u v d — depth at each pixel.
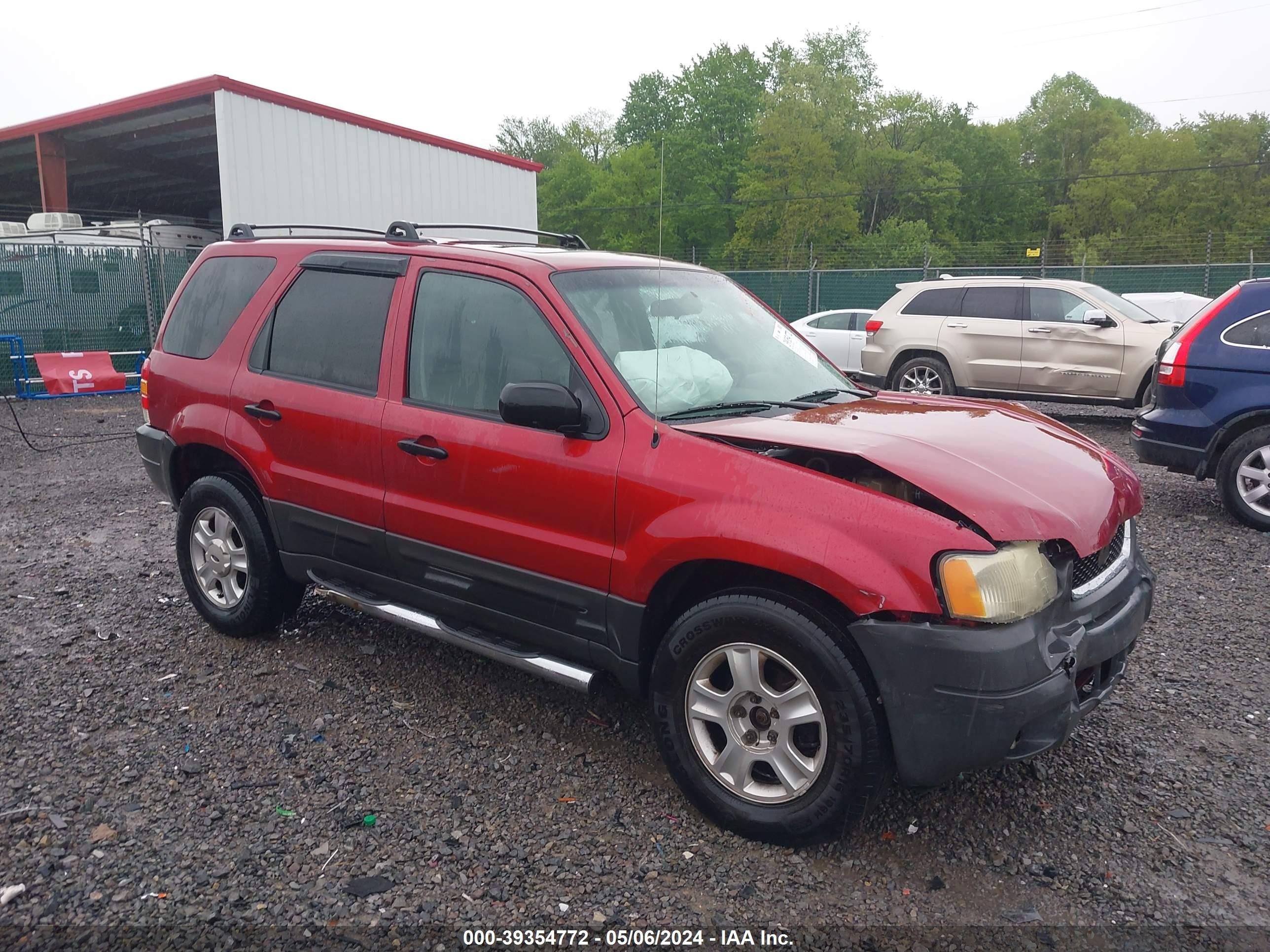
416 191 19.86
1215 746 3.85
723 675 3.36
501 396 3.38
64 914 2.81
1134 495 3.51
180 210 33.22
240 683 4.39
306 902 2.87
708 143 49.00
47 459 10.27
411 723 4.02
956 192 64.75
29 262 16.97
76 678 4.45
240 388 4.61
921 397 4.31
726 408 3.64
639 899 2.90
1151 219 60.84
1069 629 3.04
